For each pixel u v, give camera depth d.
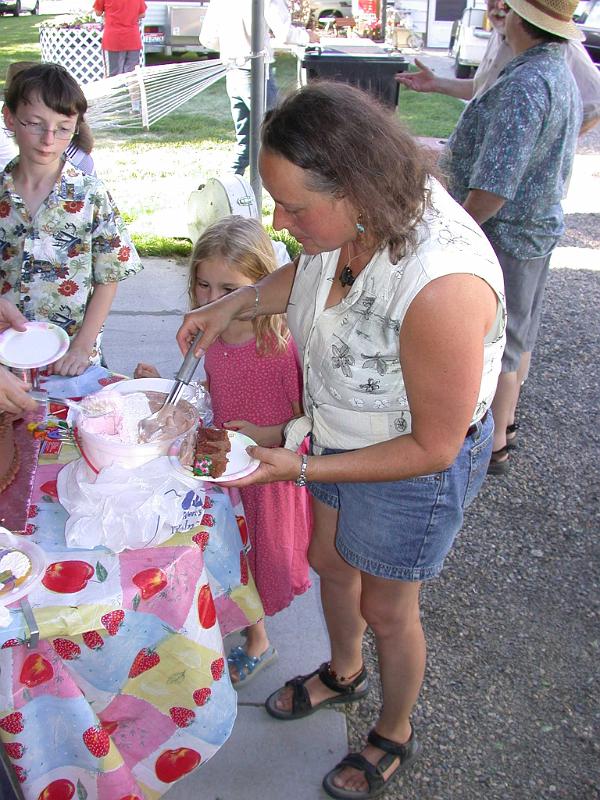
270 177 1.27
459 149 3.03
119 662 1.42
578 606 2.73
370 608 1.78
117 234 2.49
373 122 1.24
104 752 1.41
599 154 8.80
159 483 1.42
